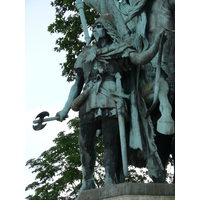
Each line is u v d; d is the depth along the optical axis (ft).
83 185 28.30
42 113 29.91
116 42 28.40
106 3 31.32
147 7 29.89
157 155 27.89
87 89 28.04
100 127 28.73
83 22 30.94
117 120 27.84
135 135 27.94
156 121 29.48
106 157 27.71
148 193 25.61
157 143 29.91
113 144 27.78
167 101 27.99
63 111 29.89
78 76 29.71
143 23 29.35
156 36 26.84
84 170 28.43
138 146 27.78
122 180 28.81
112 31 28.63
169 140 30.17
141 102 28.30
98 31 28.60
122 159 27.04
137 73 28.50
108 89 27.84
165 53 28.91
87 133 28.22
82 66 29.04
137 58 27.68
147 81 28.81
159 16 29.63
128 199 25.30
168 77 28.63
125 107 27.73
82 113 28.22
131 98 28.27
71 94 29.96
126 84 28.60
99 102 27.66
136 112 28.14
